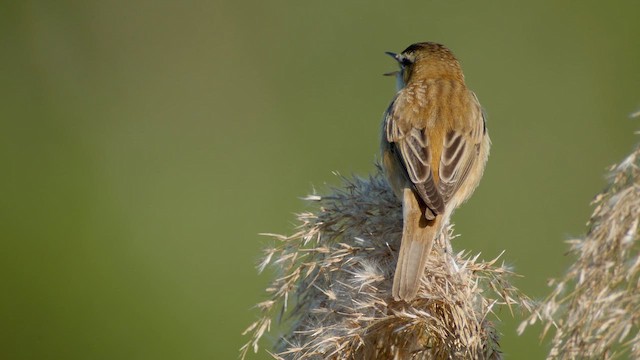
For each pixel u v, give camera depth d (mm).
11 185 15766
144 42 16969
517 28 16375
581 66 15609
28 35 17031
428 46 8703
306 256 6203
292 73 16281
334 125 15500
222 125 16078
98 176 15703
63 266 14469
